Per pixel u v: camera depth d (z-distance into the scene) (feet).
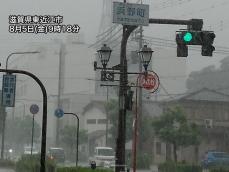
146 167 185.37
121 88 74.33
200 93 247.50
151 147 237.86
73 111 345.72
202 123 242.17
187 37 63.57
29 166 121.80
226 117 246.06
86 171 84.74
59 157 214.07
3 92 91.09
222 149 241.14
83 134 262.67
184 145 178.81
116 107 219.00
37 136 322.14
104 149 196.54
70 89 396.57
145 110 243.60
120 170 73.82
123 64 74.23
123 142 74.38
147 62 73.05
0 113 181.57
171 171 146.30
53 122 372.17
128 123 205.16
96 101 302.04
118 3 67.77
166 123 179.01
